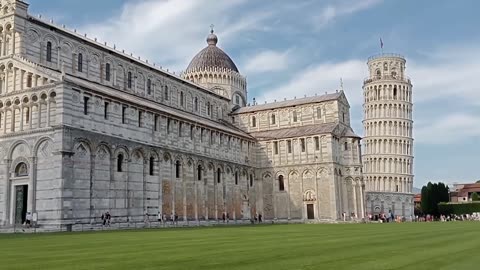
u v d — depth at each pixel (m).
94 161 65.06
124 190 70.12
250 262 18.34
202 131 92.88
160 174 78.44
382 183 159.25
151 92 97.50
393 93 165.25
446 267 16.86
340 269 16.22
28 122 65.00
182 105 107.50
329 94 116.19
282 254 21.44
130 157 71.88
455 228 51.31
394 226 62.97
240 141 106.88
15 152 65.38
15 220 64.12
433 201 154.75
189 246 26.91
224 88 127.69
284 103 121.06
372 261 18.56
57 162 60.50
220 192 96.44
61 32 76.69
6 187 64.94
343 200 107.44
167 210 79.50
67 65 77.50
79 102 64.06
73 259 20.19
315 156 105.56
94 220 63.88
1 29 70.00
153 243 30.06
